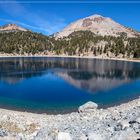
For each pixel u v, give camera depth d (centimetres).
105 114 2347
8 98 3975
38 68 10731
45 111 3050
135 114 1825
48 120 2197
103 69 10969
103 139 1180
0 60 17650
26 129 1542
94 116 2239
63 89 5200
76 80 6838
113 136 1195
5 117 2073
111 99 3906
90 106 2697
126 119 1623
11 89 5056
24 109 3134
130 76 8150
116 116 1958
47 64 13788
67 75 8100
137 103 3109
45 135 1372
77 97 4216
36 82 6244
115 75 8450
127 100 3750
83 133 1392
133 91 4781
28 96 4250
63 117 2427
